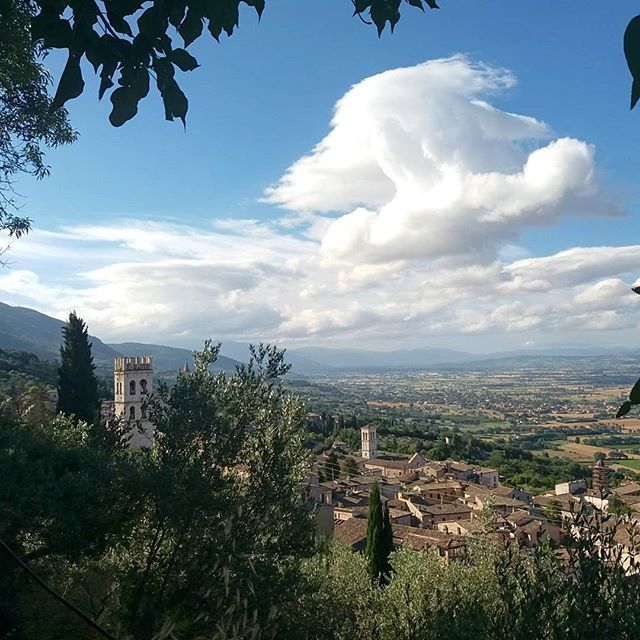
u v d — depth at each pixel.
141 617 9.28
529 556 7.82
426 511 69.62
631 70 1.64
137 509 11.08
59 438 13.01
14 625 8.61
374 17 3.18
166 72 2.81
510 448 149.38
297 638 11.14
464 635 6.48
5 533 9.23
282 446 12.48
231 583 9.59
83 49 2.62
